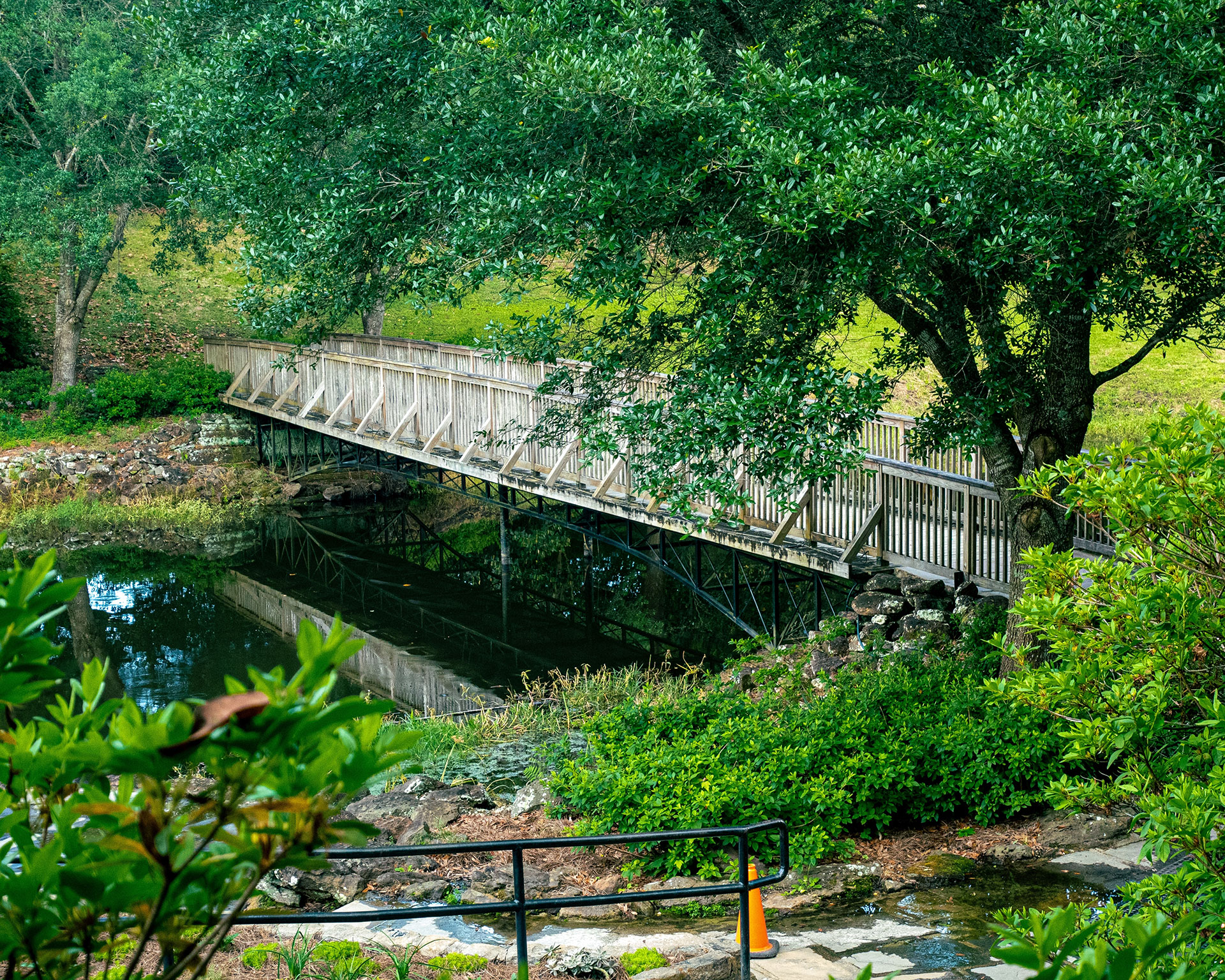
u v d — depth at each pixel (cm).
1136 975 173
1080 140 635
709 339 755
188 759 147
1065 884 660
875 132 732
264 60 840
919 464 1330
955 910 630
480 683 1510
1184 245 652
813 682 1105
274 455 2817
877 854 731
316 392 2509
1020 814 785
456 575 2144
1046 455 893
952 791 776
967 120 672
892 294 852
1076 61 693
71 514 2466
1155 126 700
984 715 848
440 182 798
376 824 823
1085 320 826
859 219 637
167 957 198
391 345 2523
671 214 732
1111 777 743
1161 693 393
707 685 1244
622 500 1600
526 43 718
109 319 3250
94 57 2422
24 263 2825
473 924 630
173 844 147
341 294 859
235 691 140
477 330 3106
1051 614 428
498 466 1905
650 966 548
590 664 1577
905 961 558
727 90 791
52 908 171
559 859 749
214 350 2953
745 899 498
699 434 773
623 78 675
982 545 1201
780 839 523
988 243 654
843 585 1719
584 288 729
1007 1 827
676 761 799
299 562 2241
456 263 766
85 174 2745
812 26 880
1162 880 358
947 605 1193
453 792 930
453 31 788
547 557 2248
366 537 2456
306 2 854
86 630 1784
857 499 1341
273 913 625
